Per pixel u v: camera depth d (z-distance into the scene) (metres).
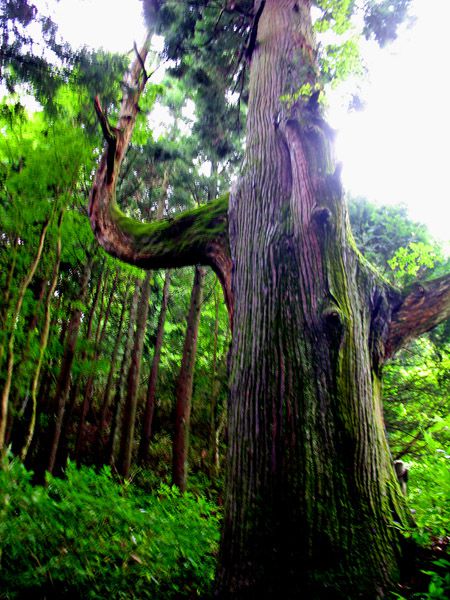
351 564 2.15
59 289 10.67
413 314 3.15
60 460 10.20
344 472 2.37
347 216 3.22
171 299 15.56
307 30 4.03
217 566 2.52
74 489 3.23
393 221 6.80
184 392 9.92
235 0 5.26
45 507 2.71
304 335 2.67
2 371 5.35
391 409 7.38
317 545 2.21
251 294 3.00
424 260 5.75
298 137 3.17
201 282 10.79
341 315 2.67
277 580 2.21
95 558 2.66
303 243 2.90
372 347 2.98
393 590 2.11
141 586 2.68
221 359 14.25
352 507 2.30
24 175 5.89
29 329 6.45
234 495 2.56
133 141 7.94
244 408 2.71
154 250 3.83
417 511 2.71
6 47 3.76
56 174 5.94
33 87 4.11
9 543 2.42
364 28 4.76
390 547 2.26
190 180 10.69
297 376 2.57
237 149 7.73
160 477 11.20
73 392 11.36
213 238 3.58
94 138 5.94
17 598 2.33
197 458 13.12
